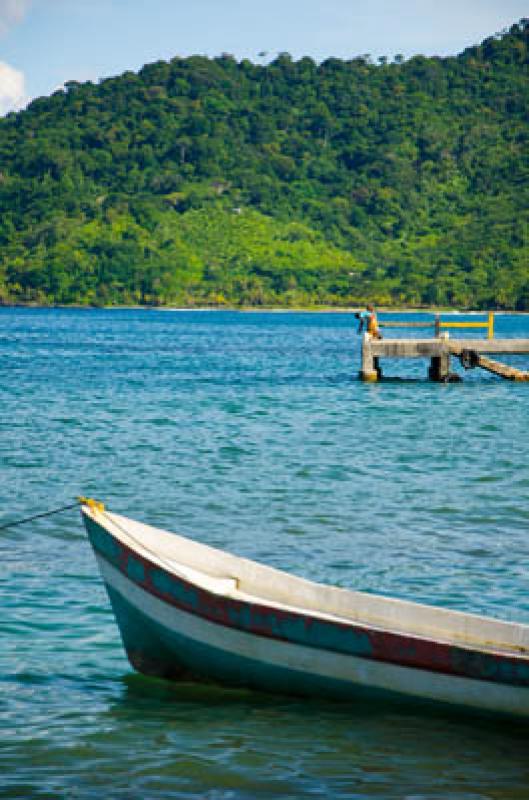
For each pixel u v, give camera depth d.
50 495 24.91
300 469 29.17
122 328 172.00
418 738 11.86
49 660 14.08
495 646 12.59
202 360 86.06
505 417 42.53
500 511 23.42
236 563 14.34
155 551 14.42
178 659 13.46
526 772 11.10
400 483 26.98
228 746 11.66
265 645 12.80
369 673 12.40
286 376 66.62
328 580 17.56
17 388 56.69
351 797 10.52
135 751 11.52
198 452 32.38
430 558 19.05
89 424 39.66
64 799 10.46
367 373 58.91
